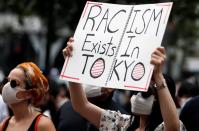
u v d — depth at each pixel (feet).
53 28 47.16
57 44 63.87
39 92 18.61
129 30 17.95
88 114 19.39
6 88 18.51
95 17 18.74
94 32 18.56
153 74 17.22
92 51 18.38
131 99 18.24
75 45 18.62
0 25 63.82
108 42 18.21
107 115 19.16
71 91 19.44
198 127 24.39
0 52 78.28
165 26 17.28
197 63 101.24
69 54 18.61
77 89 19.40
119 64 17.72
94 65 18.20
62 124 24.97
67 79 18.45
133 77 17.28
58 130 25.11
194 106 24.45
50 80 32.27
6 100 18.57
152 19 17.60
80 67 18.37
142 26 17.72
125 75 17.47
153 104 17.88
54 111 31.81
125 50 17.78
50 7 46.65
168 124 17.01
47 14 47.03
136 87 17.13
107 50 18.13
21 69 18.62
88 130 23.72
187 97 30.12
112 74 17.76
